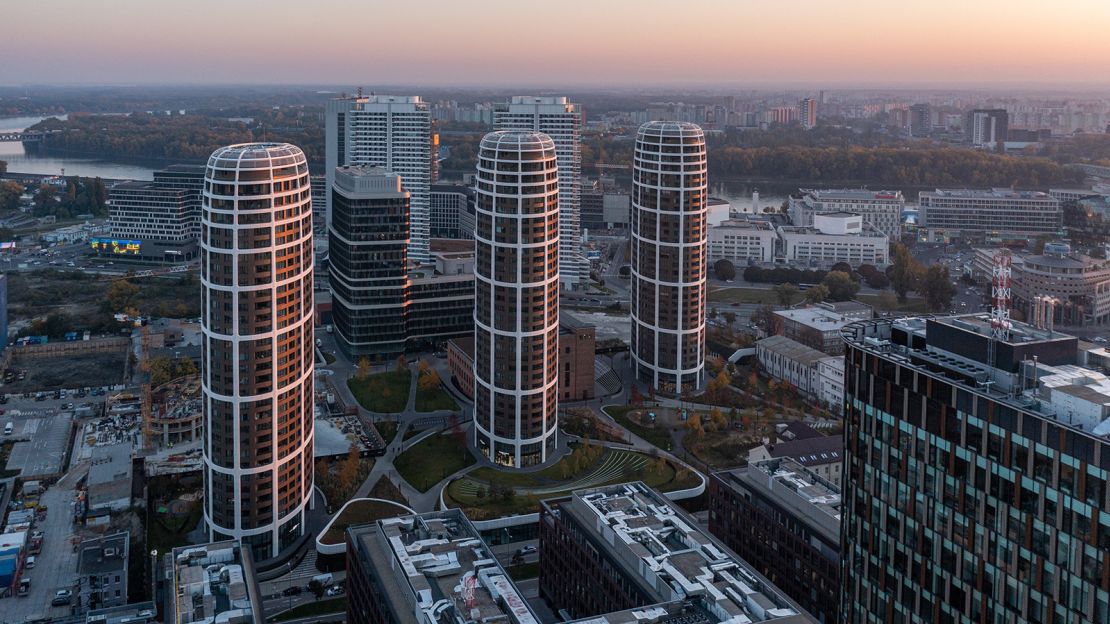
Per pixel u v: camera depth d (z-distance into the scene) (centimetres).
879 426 16912
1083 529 13338
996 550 14725
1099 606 13188
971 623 15275
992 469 14688
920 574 16225
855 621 17900
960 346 16412
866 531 17425
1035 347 15575
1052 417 13925
